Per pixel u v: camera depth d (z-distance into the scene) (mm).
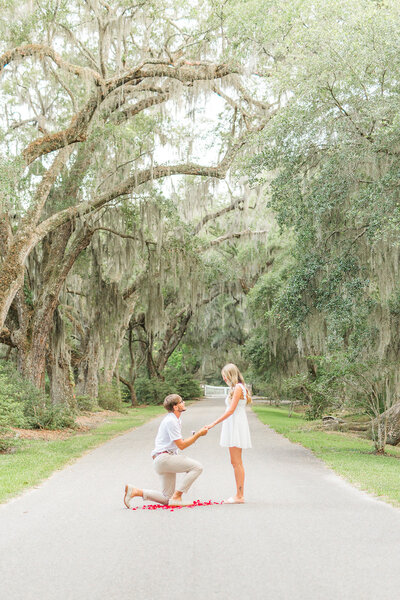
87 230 24516
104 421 30172
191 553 5086
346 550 5094
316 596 3990
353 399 17844
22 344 23969
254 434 20703
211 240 36688
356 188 15930
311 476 10234
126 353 56094
